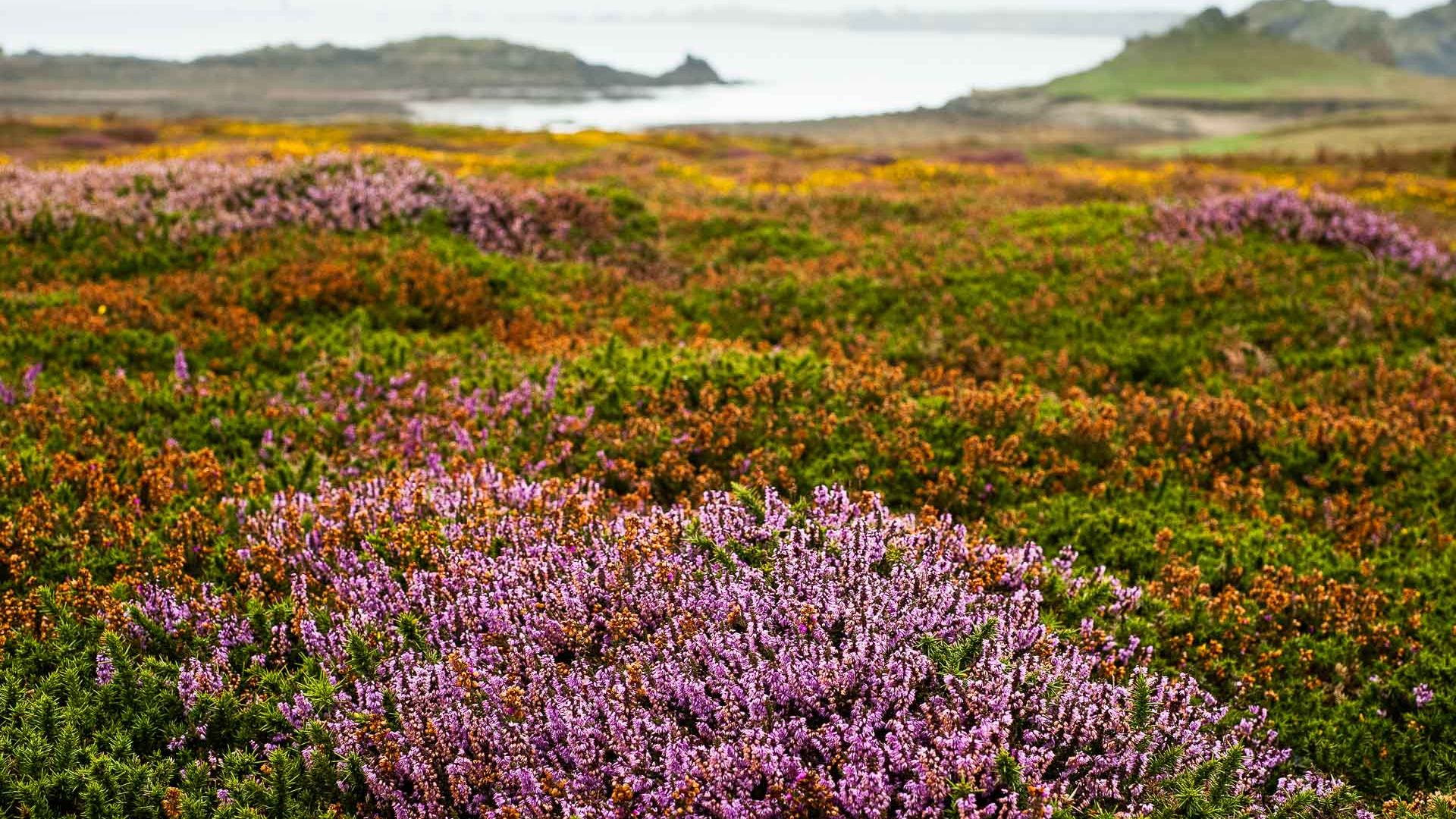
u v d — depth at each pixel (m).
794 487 6.84
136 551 5.71
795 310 12.98
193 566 5.73
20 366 9.12
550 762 4.02
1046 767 3.83
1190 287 13.30
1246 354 11.62
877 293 13.59
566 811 3.70
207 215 14.31
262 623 4.87
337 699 4.25
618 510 6.37
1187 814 3.80
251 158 19.55
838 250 16.22
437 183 16.31
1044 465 7.99
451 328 11.87
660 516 5.67
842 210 19.50
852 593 4.77
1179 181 26.53
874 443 7.86
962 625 4.64
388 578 5.24
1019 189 24.44
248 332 10.11
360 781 3.93
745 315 13.10
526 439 7.74
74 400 8.09
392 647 4.63
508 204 16.31
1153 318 12.58
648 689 4.20
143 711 4.26
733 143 53.78
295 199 15.05
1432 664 5.55
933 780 3.68
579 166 30.67
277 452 7.43
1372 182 29.78
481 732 4.05
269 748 4.12
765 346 11.15
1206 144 67.81
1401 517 7.62
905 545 5.30
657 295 13.80
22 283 11.80
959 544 5.57
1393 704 5.43
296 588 5.16
